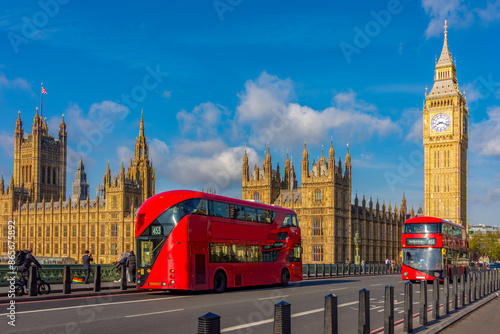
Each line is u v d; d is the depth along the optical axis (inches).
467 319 965.2
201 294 1457.9
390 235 6432.1
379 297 1409.9
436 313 901.8
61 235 7239.2
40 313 964.6
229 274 1528.1
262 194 5689.0
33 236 7657.5
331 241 5034.5
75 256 7007.9
